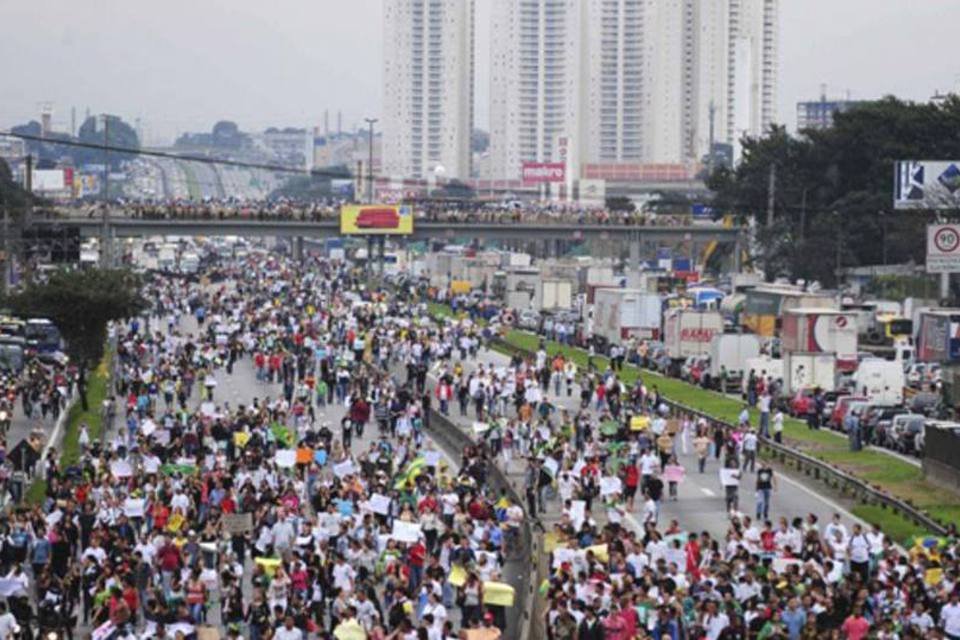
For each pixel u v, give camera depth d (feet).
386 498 436.35
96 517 428.97
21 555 400.67
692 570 364.17
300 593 359.66
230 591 362.12
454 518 438.40
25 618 353.51
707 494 566.36
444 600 380.17
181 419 622.13
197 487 461.78
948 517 513.04
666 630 318.24
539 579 386.52
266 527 414.41
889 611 325.62
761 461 635.25
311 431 613.93
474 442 630.74
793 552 389.80
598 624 318.45
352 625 317.42
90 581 381.81
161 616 333.62
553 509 527.81
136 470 498.69
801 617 324.19
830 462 637.30
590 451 554.87
